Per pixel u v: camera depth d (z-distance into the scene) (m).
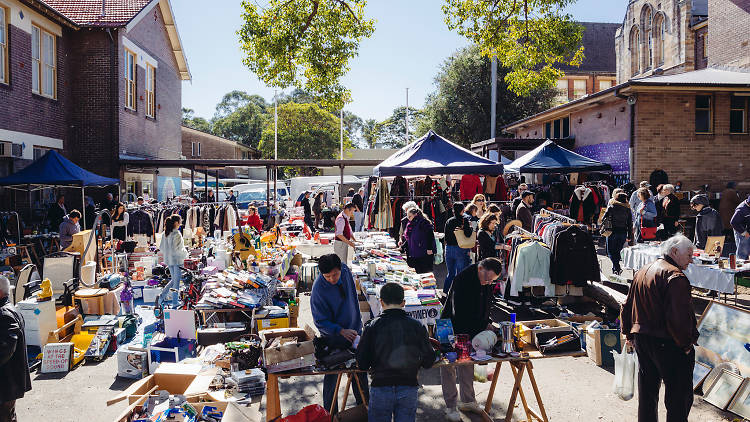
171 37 26.34
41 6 16.38
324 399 4.80
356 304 4.84
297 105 51.56
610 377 6.07
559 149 15.57
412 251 9.11
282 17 14.45
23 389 4.45
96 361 6.84
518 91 16.03
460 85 33.44
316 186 25.95
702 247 10.30
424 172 10.54
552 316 8.09
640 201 12.03
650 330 4.25
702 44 26.84
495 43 15.18
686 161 17.17
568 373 6.20
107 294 8.17
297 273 10.65
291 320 7.73
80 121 19.59
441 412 5.17
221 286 7.66
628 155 17.53
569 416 5.08
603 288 8.29
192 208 15.31
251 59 14.77
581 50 15.52
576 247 7.77
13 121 15.41
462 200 13.71
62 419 5.19
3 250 11.59
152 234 13.62
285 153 50.78
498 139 21.89
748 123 17.31
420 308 5.66
